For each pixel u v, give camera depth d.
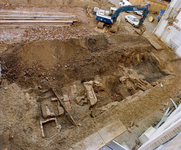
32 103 6.21
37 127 5.57
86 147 5.10
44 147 4.98
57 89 7.17
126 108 7.04
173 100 7.91
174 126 3.15
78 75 8.13
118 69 9.62
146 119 6.79
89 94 7.21
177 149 2.86
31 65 7.58
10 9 11.41
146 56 10.92
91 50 9.41
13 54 7.40
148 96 7.84
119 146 5.45
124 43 10.74
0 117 5.27
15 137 4.95
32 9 12.26
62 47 8.70
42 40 8.30
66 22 11.38
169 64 10.48
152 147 4.04
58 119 6.27
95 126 5.97
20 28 9.74
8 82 6.54
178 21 10.67
